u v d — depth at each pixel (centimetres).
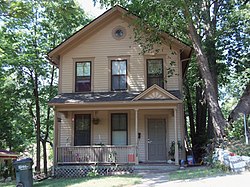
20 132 2527
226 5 1702
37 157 2150
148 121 1507
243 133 1293
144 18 1427
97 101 1416
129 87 1541
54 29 2128
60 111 1493
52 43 2152
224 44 1580
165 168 1312
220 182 730
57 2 1072
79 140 1530
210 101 1366
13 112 2223
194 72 1972
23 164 1019
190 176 916
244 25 1498
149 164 1345
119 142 1505
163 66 1546
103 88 1560
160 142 1480
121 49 1586
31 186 1023
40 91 2223
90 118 1545
